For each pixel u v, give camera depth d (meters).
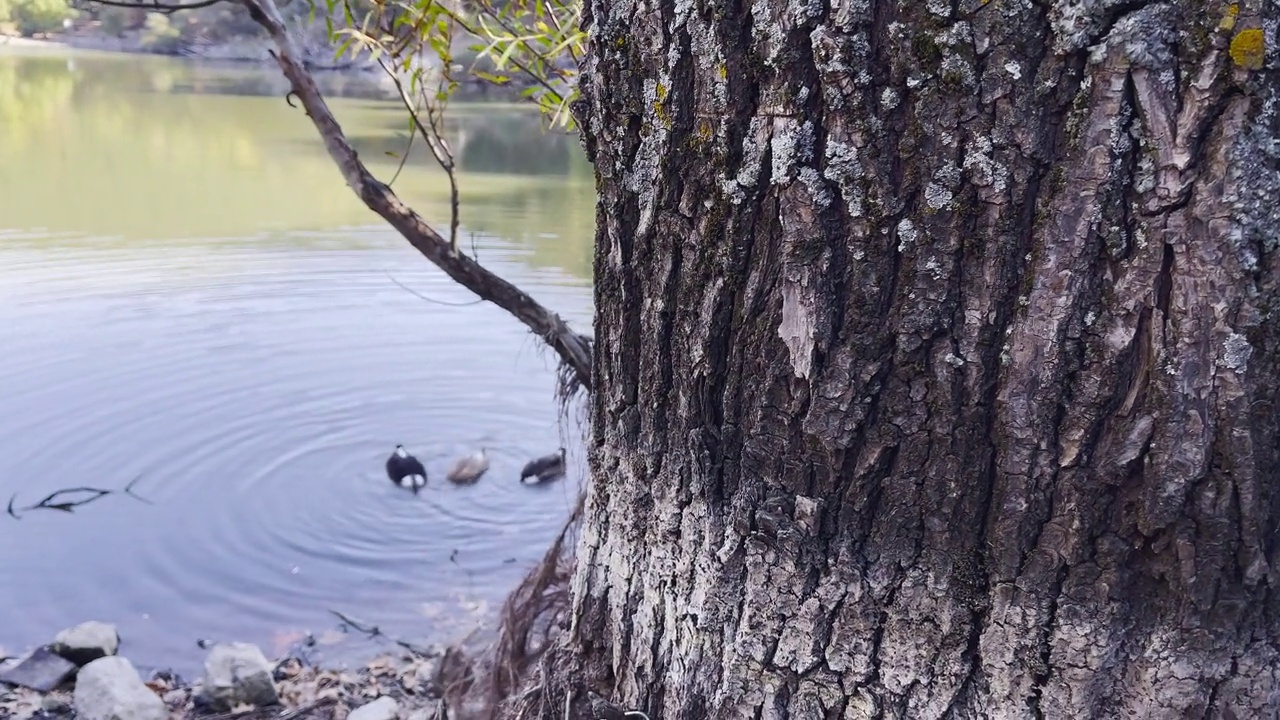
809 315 1.42
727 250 1.48
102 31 36.69
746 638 1.62
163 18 35.47
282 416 6.80
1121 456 1.30
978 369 1.34
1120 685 1.40
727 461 1.59
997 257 1.29
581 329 6.96
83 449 6.32
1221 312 1.20
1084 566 1.36
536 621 2.62
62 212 12.10
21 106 21.58
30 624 4.75
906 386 1.40
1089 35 1.17
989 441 1.37
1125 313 1.25
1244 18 1.11
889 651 1.51
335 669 4.39
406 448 6.47
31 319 8.31
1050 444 1.33
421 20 2.88
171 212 12.25
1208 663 1.35
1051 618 1.40
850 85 1.30
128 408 6.78
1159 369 1.25
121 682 4.04
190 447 6.32
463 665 3.50
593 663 1.96
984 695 1.47
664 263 1.59
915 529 1.45
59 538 5.47
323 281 9.53
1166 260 1.22
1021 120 1.23
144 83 26.58
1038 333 1.29
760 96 1.40
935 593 1.46
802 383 1.46
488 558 5.45
